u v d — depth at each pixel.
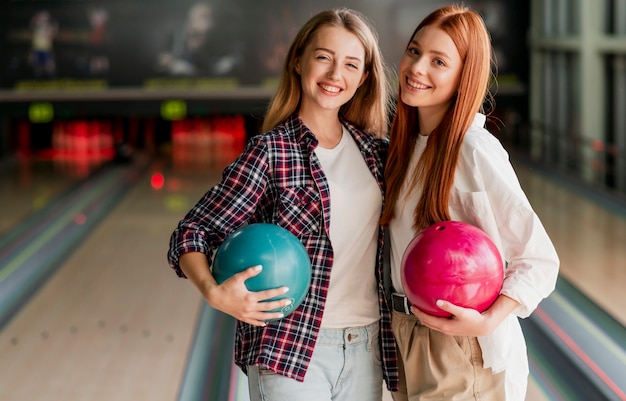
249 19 11.38
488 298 1.97
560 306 5.26
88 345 4.93
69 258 7.02
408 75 2.17
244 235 2.00
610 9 9.84
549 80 11.80
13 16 11.29
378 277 2.27
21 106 11.52
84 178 11.27
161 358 4.68
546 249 2.04
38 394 4.22
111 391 4.24
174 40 11.45
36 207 9.30
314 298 2.16
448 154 2.11
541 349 4.55
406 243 2.22
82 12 11.35
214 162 12.70
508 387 2.14
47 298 5.90
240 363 2.21
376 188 2.27
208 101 11.60
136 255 7.10
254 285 1.96
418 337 2.21
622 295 5.47
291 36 11.39
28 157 13.27
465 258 1.93
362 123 2.42
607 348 4.55
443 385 2.17
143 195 10.01
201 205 2.13
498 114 13.25
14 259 6.96
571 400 3.92
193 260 2.03
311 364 2.17
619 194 8.91
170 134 14.70
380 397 2.33
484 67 2.13
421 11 10.98
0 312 5.61
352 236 2.22
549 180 9.98
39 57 11.41
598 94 10.12
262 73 11.52
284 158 2.17
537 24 11.59
